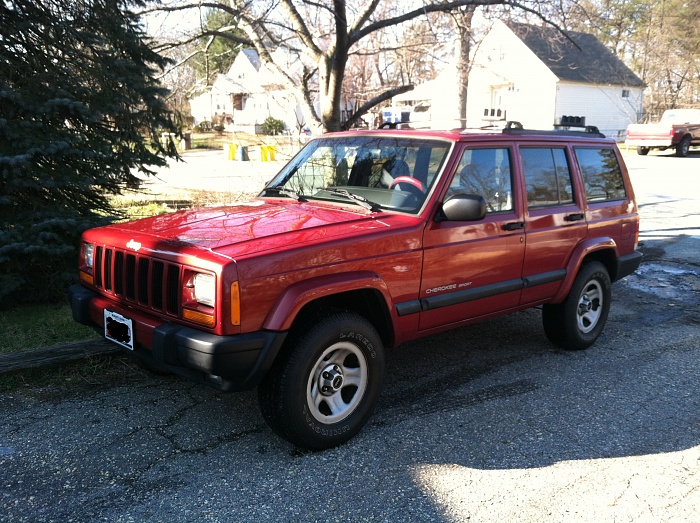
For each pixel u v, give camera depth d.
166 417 4.04
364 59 16.62
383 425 4.03
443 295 4.23
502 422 4.11
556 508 3.18
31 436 3.74
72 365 4.67
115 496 3.18
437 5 8.07
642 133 28.02
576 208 5.25
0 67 6.09
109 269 3.90
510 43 34.88
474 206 3.90
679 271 8.51
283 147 15.07
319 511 3.10
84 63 6.51
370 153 4.67
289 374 3.43
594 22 10.08
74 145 6.19
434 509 3.14
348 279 3.61
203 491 3.24
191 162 24.42
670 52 36.47
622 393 4.63
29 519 2.98
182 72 9.83
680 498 3.29
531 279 4.84
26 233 5.55
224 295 3.19
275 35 8.80
